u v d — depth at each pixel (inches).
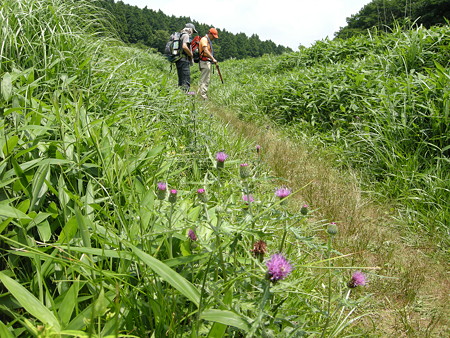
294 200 126.3
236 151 137.9
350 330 64.8
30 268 54.3
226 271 52.7
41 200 61.6
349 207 122.2
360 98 204.5
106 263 54.9
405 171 135.6
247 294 49.2
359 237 104.0
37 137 72.6
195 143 130.3
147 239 55.4
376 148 152.6
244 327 39.6
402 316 72.8
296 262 67.8
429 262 98.3
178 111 161.9
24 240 53.7
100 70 122.0
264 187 120.2
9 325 41.2
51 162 62.9
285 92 267.0
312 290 65.1
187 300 51.4
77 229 56.6
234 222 63.7
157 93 159.9
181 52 284.0
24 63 102.3
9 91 77.7
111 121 95.7
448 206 117.6
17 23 105.7
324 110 222.4
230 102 340.8
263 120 261.9
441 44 206.2
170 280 40.3
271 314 46.7
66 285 50.0
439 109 145.6
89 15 137.5
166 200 71.4
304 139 202.2
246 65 597.0
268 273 38.5
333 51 323.9
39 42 108.0
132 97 128.7
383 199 133.3
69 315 41.1
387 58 215.5
